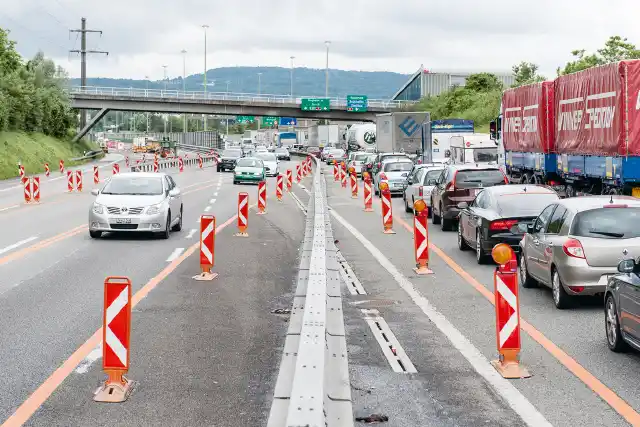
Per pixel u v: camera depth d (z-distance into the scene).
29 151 77.00
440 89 125.88
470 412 7.70
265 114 103.25
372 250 20.42
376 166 49.91
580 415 7.59
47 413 7.68
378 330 11.35
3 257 18.70
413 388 8.50
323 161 95.06
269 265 17.58
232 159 75.06
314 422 5.04
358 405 7.93
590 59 71.56
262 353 9.95
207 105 100.56
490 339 10.74
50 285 14.88
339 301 10.67
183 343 10.45
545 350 10.17
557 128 29.19
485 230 17.41
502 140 38.69
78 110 103.81
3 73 89.69
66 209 32.81
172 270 16.77
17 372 9.09
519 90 34.44
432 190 27.69
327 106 104.12
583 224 12.55
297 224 27.12
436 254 19.66
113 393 8.09
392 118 59.59
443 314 12.45
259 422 7.42
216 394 8.27
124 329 8.17
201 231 15.88
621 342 9.88
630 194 22.77
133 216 22.00
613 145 23.22
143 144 154.75
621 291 9.71
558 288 12.75
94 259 18.41
